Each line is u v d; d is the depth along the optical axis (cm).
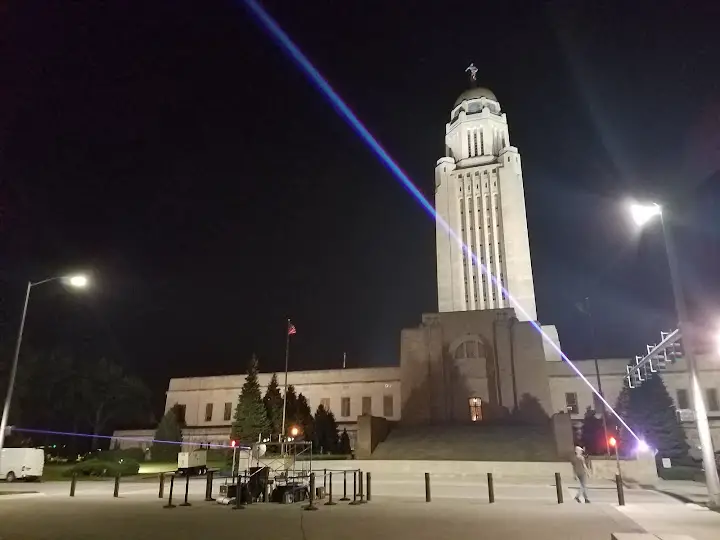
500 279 8356
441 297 8500
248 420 5938
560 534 1405
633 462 3500
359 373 7869
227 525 1564
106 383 7512
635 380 4434
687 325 2233
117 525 1565
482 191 8956
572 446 4497
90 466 4350
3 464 3734
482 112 9656
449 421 6269
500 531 1457
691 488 3117
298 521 1652
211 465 5138
